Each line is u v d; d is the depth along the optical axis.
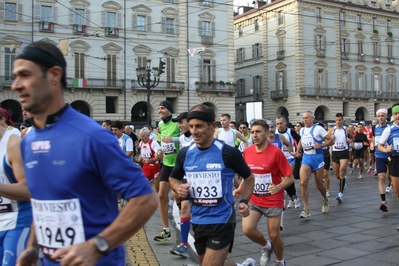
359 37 51.75
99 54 37.69
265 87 51.22
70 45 36.47
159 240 7.11
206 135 4.09
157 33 39.97
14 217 3.62
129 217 2.23
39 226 2.36
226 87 42.81
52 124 2.32
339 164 11.89
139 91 39.09
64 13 36.34
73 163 2.22
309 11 47.81
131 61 39.00
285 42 48.56
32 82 2.23
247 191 4.22
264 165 5.39
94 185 2.28
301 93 46.91
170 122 7.75
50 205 2.27
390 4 54.94
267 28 50.78
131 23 38.91
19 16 34.84
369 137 18.05
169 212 9.51
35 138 2.33
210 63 42.50
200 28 41.84
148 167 9.70
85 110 38.69
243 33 54.53
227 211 4.03
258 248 6.84
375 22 53.22
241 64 54.88
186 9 41.12
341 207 10.39
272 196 5.33
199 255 4.18
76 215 2.25
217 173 4.04
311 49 47.91
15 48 34.75
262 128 5.46
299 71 47.03
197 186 4.08
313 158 9.21
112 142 2.27
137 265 5.79
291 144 10.88
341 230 7.91
